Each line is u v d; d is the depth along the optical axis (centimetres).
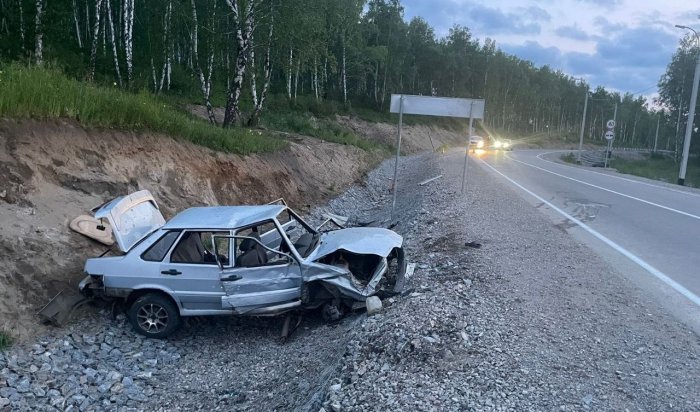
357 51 5725
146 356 677
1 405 527
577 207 1405
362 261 795
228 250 706
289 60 2778
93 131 1052
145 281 701
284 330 731
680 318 578
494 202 1475
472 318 582
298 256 713
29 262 728
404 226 1273
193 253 726
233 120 2166
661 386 434
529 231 1059
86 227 847
